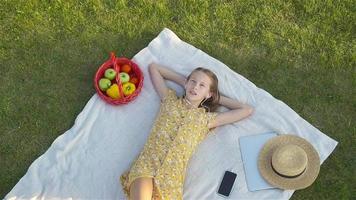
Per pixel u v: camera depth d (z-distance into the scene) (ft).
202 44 14.73
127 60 13.71
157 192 11.97
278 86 14.19
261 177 12.87
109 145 13.20
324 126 13.67
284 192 12.62
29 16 14.73
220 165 13.07
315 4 15.10
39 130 13.33
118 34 14.71
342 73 14.35
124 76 13.46
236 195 12.69
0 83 13.83
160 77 13.88
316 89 14.15
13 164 12.89
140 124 13.53
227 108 13.75
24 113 13.50
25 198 12.27
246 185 12.82
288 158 12.24
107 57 14.39
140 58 14.26
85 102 13.78
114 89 13.20
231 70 14.19
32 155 13.03
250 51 14.64
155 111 13.73
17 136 13.21
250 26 14.92
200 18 14.97
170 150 12.40
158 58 14.35
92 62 14.29
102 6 14.97
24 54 14.23
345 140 13.44
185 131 12.75
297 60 14.51
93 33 14.65
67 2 14.94
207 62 14.30
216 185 12.80
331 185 12.85
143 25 14.85
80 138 13.17
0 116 13.39
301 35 14.82
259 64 14.47
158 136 12.67
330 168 13.07
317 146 13.23
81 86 13.94
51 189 12.46
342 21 14.96
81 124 13.34
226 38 14.79
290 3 15.15
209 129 13.39
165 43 14.51
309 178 12.59
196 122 12.97
